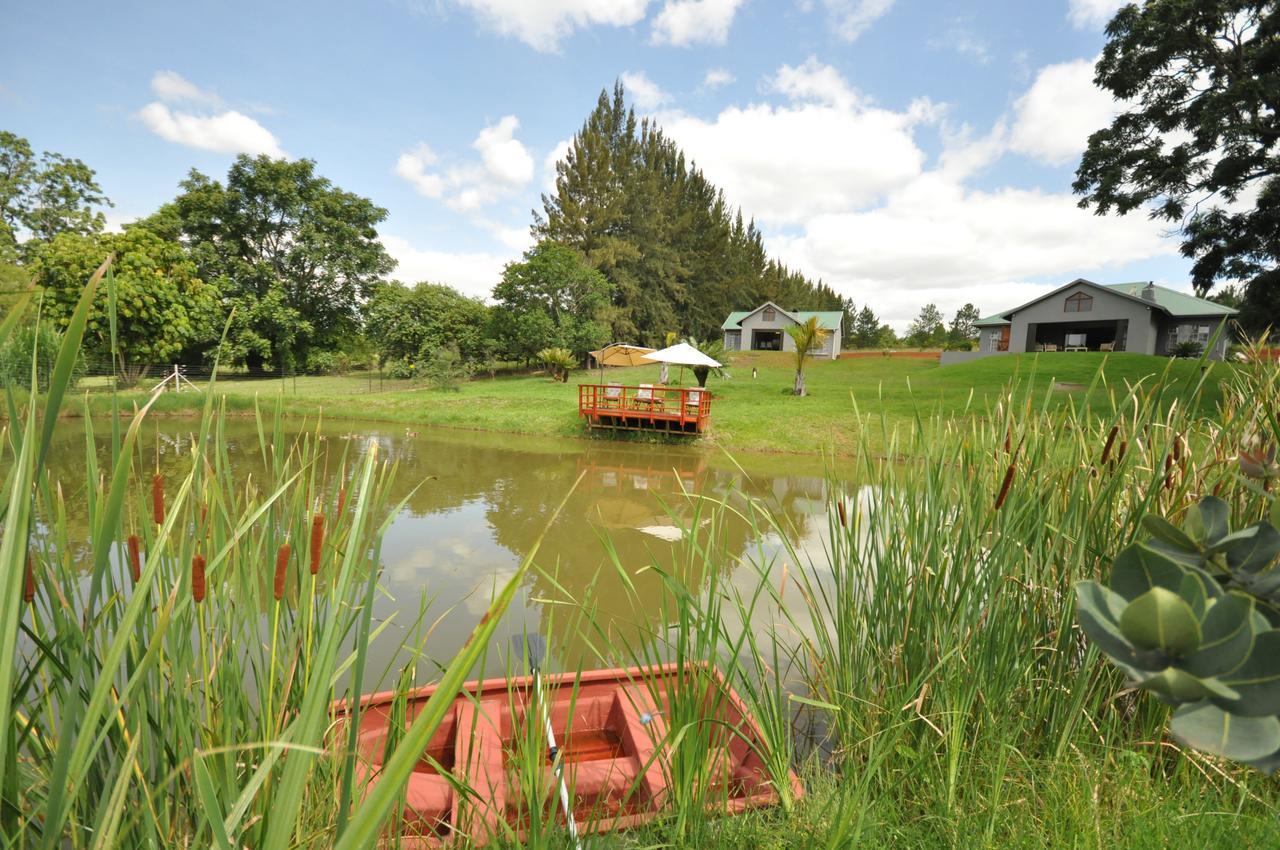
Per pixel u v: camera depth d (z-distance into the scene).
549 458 12.62
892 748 1.92
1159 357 24.73
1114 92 15.33
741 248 66.00
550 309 34.28
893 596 2.23
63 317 20.62
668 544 6.34
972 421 2.30
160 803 0.90
